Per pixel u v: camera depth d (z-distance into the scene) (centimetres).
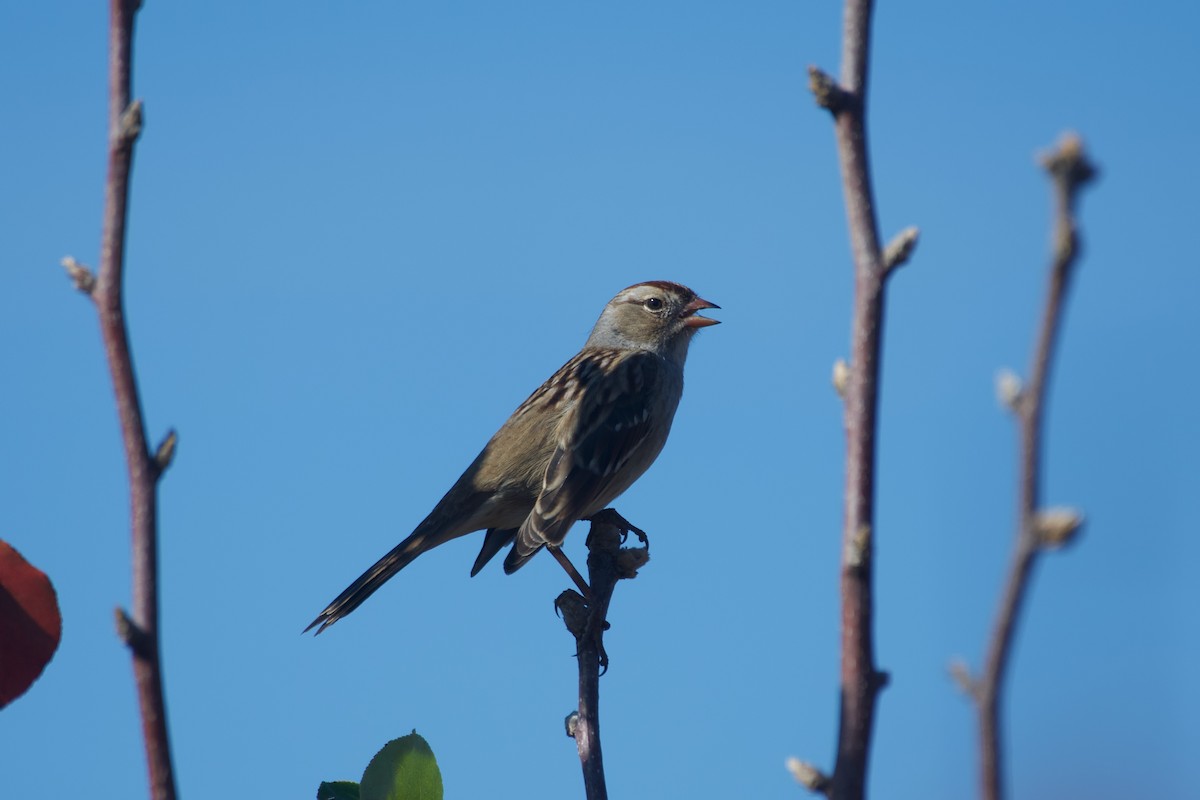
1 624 370
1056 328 218
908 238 342
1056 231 216
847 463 338
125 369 339
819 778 333
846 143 351
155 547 336
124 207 343
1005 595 226
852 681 329
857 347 342
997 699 233
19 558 372
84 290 342
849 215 349
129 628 328
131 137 343
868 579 332
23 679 369
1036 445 219
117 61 346
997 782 232
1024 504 220
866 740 326
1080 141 215
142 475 337
